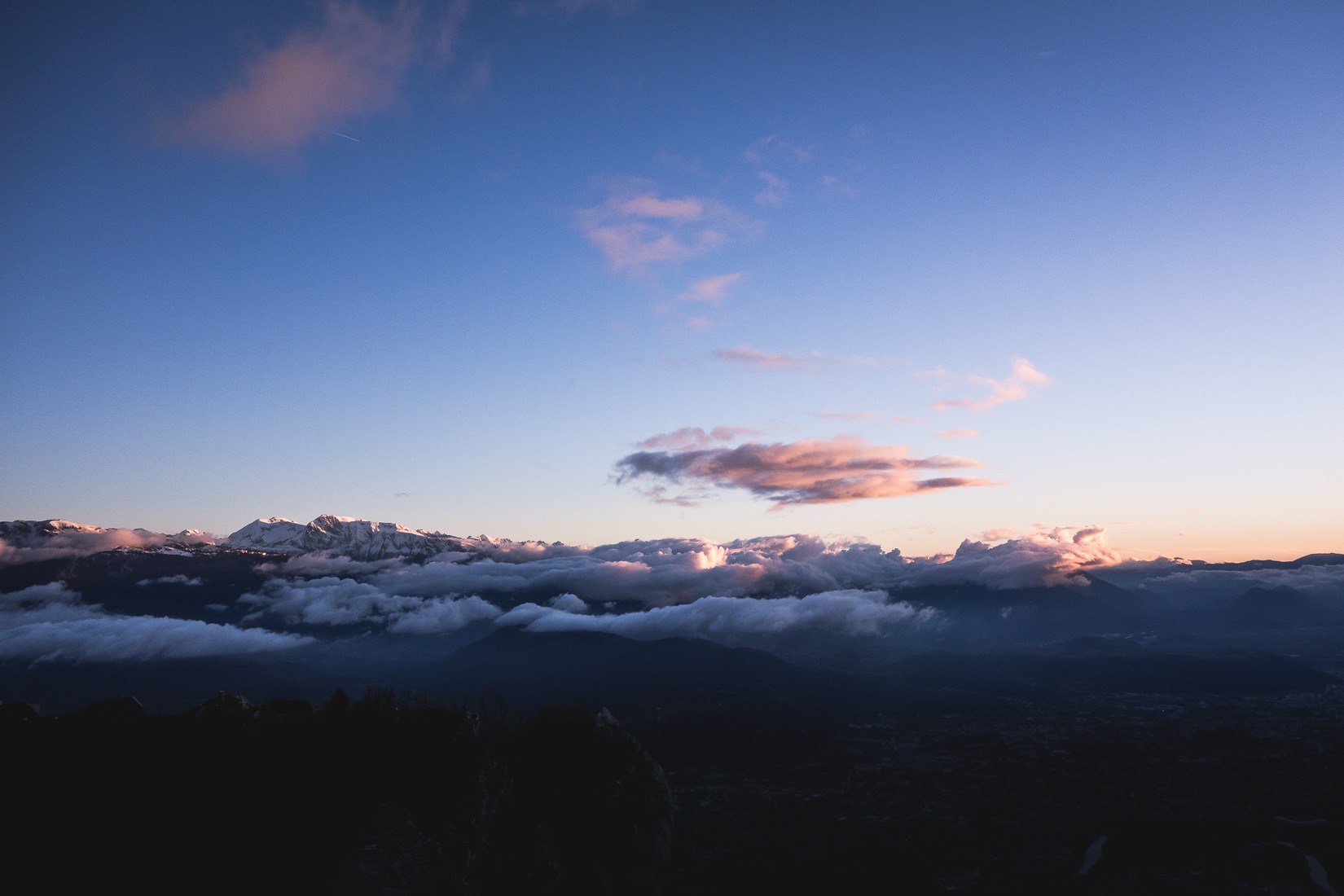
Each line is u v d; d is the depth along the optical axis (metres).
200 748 105.56
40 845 86.12
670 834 125.38
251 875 85.62
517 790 114.25
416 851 93.00
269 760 105.00
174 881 83.81
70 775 97.62
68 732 105.94
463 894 92.88
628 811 119.00
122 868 84.88
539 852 104.50
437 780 104.56
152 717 112.50
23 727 106.19
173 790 97.56
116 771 99.62
